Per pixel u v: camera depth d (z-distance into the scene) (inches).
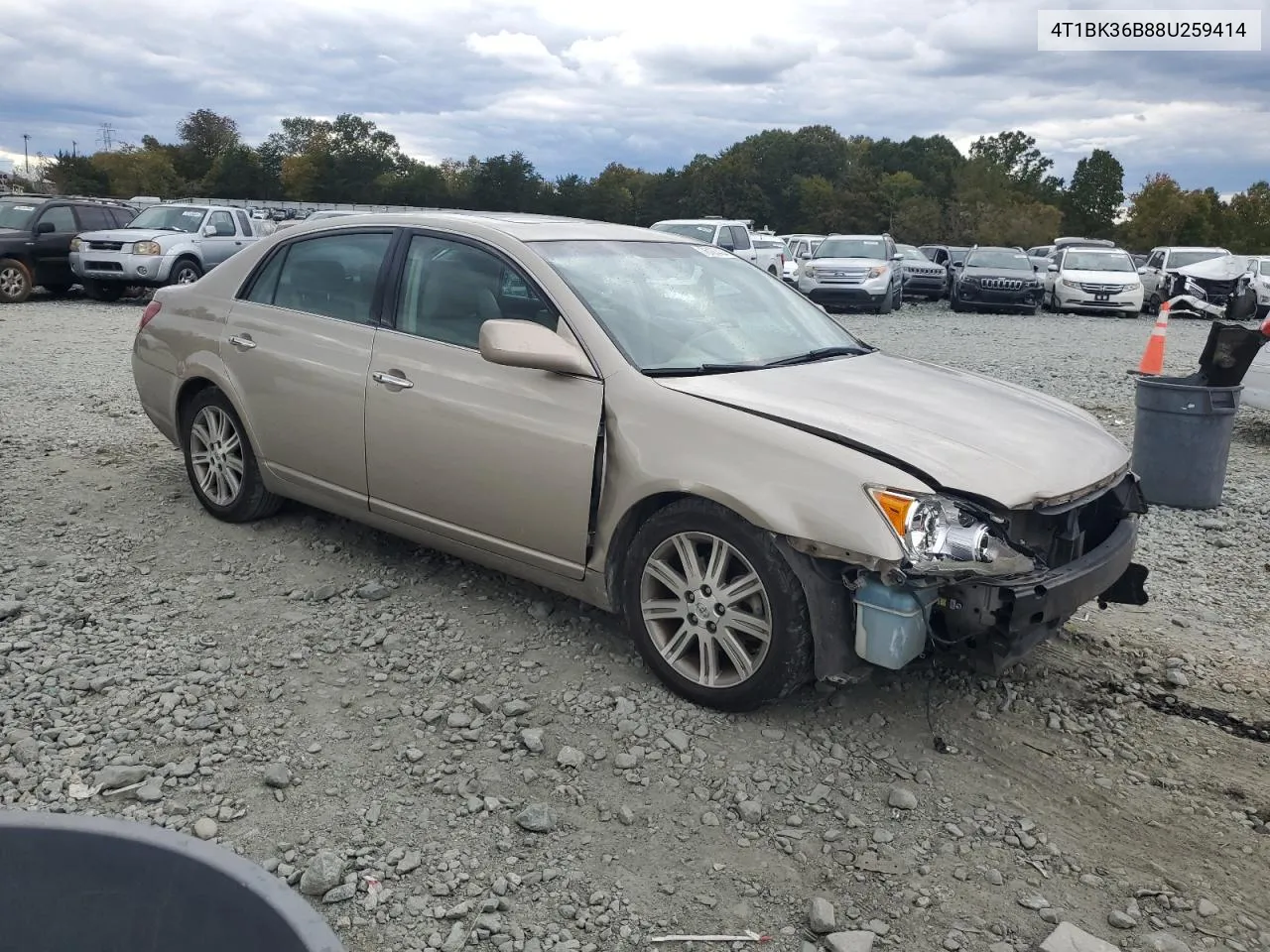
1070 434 149.8
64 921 59.1
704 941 100.2
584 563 150.6
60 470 247.3
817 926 101.6
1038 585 127.3
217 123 4436.5
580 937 99.7
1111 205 4025.6
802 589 131.3
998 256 987.9
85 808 114.7
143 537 201.6
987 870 112.9
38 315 617.6
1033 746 139.3
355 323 179.3
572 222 182.4
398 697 143.3
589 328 152.2
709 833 116.8
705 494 135.1
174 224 735.1
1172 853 118.0
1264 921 107.0
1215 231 3211.1
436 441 163.6
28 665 146.6
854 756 133.8
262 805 117.3
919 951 100.2
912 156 4817.9
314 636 160.7
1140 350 636.7
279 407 189.3
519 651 157.8
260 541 200.7
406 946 97.3
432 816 117.0
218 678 145.8
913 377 163.9
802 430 134.0
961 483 126.6
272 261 199.3
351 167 3860.7
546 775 125.9
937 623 130.5
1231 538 234.8
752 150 4308.6
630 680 149.5
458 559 193.6
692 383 146.4
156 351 216.5
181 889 57.3
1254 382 354.9
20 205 727.7
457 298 167.9
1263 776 134.7
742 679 136.9
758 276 192.4
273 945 53.9
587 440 146.6
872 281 867.4
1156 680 160.4
